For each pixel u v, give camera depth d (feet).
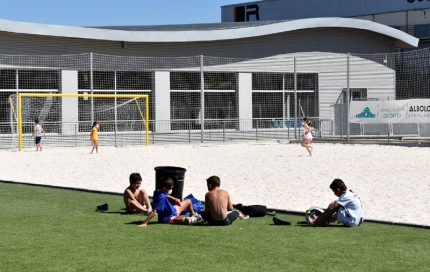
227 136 106.42
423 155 73.77
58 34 94.84
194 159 71.10
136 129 99.76
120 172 57.72
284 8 182.80
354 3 168.45
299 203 38.91
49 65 95.76
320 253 25.41
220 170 58.54
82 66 97.96
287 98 112.88
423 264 23.63
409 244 27.07
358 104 98.17
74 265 23.50
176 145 98.78
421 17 157.17
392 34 117.91
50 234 29.40
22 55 93.86
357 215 31.04
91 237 28.68
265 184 48.16
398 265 23.49
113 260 24.25
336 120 103.71
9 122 92.32
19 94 86.89
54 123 94.43
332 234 29.27
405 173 54.80
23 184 49.90
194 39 104.12
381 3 163.43
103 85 99.40
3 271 22.65
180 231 30.09
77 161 69.10
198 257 24.73
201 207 34.86
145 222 31.68
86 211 36.37
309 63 114.42
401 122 94.68
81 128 96.12
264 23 123.13
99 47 99.96
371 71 118.21
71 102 96.48
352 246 26.68
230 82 108.78
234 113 108.37
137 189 36.06
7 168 62.08
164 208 32.14
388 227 30.99
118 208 37.50
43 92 95.45
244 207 34.37
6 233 29.63
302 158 71.72
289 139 109.40
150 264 23.63
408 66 118.32
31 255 25.09
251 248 26.32
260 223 32.27
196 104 105.91
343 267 23.21
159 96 103.14
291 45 113.19
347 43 117.39
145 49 103.14
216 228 30.89
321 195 42.14
